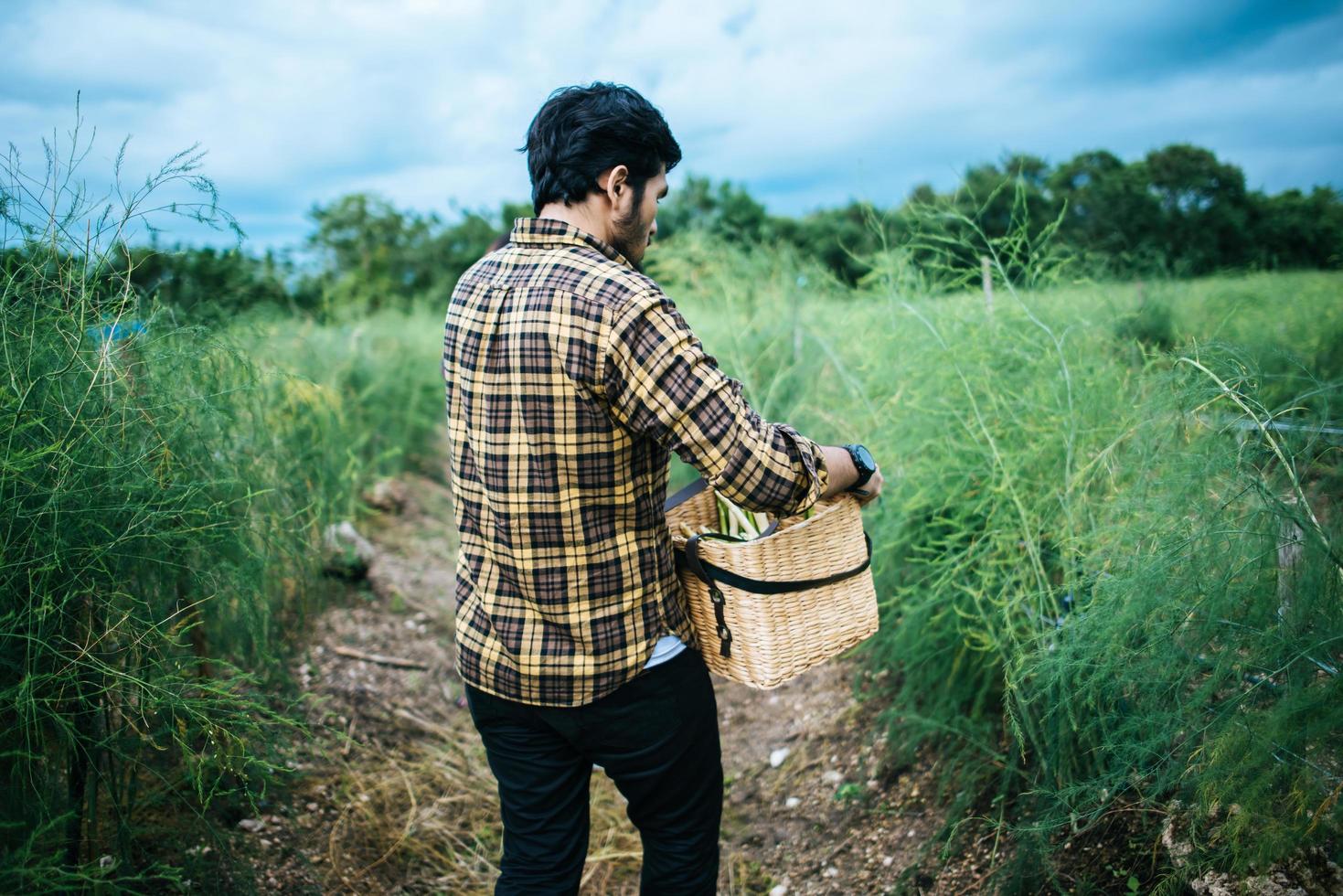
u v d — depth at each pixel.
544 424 1.24
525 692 1.34
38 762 1.56
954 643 2.31
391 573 4.14
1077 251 3.06
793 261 5.16
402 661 3.30
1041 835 1.77
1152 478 1.86
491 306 1.30
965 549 2.34
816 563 1.45
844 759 2.59
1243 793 1.44
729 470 1.22
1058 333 2.42
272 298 5.13
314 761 2.55
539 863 1.46
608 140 1.31
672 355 1.20
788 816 2.46
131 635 1.64
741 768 2.74
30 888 1.37
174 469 1.85
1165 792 1.80
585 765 1.49
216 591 1.91
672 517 1.65
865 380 3.23
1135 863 1.72
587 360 1.20
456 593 1.46
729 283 5.11
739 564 1.38
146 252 1.79
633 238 1.40
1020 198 2.49
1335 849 1.45
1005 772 2.04
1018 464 2.18
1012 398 2.39
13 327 1.59
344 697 2.94
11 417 1.48
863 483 1.47
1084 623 1.77
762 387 4.28
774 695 3.08
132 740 1.71
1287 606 1.51
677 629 1.39
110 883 1.59
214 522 1.93
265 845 2.13
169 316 2.13
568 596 1.29
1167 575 1.62
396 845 2.30
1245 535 1.53
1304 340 3.15
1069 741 1.91
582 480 1.25
